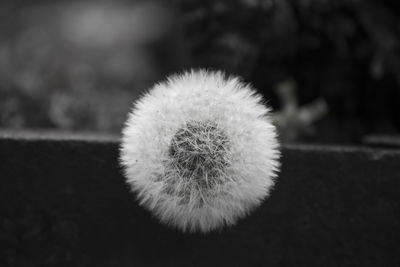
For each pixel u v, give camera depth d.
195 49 0.35
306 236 0.21
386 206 0.21
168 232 0.20
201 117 0.17
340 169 0.21
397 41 0.38
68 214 0.20
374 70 0.36
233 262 0.21
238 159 0.17
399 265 0.21
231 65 0.34
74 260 0.20
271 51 0.36
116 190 0.20
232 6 0.34
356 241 0.21
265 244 0.21
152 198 0.18
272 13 0.34
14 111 0.39
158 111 0.18
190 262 0.20
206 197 0.17
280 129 0.34
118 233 0.20
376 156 0.21
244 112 0.18
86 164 0.20
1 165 0.20
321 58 0.39
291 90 0.36
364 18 0.38
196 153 0.17
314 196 0.21
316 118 0.38
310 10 0.36
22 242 0.20
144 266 0.20
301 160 0.21
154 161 0.17
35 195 0.20
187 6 0.34
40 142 0.20
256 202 0.18
